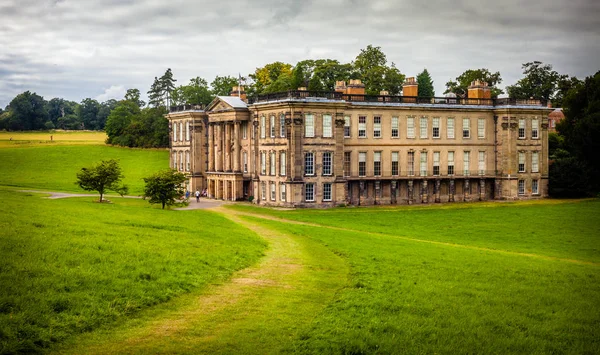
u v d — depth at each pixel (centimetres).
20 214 4766
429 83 18750
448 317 3034
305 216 8538
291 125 9781
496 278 3962
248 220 7719
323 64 16050
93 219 5153
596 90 12212
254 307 3142
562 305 3328
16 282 2984
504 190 11656
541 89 18300
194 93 19050
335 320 2953
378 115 10850
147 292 3184
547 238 6744
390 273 4038
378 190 10781
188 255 4084
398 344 2667
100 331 2711
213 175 11881
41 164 16388
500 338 2769
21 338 2488
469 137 11606
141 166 16675
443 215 8831
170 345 2614
